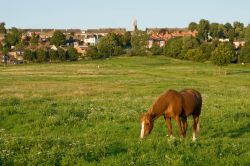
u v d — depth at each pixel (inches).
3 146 566.9
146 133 669.9
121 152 554.9
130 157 533.0
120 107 1128.8
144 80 2974.9
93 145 573.6
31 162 506.6
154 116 688.4
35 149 555.8
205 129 878.4
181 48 6939.0
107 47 7755.9
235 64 5659.5
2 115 987.9
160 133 831.1
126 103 1230.3
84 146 569.6
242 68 4921.3
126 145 587.5
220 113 1013.2
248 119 964.0
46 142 586.6
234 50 6215.6
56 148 556.1
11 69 4776.1
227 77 3496.6
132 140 627.8
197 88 2220.7
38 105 1129.4
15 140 590.9
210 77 3479.3
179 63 5930.1
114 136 823.1
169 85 2512.3
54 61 7327.8
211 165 518.9
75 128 901.2
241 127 901.2
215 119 954.1
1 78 3260.3
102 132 854.5
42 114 997.2
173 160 515.8
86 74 3774.6
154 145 580.1
